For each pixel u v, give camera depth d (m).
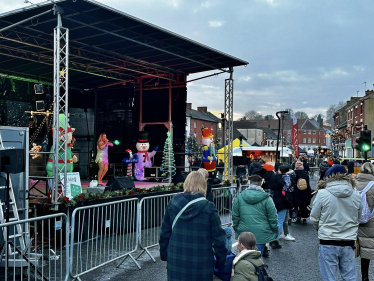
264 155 38.69
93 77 19.58
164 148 18.33
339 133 60.78
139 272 6.19
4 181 6.58
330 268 4.34
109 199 8.59
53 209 7.95
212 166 17.44
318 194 4.47
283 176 8.97
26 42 14.12
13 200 6.50
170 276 3.57
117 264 6.64
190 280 3.46
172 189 10.62
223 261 3.60
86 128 20.70
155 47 13.70
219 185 13.01
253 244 3.95
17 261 5.94
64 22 12.07
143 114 20.16
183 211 3.55
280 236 8.96
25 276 5.84
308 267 6.46
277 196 7.75
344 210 4.33
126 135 20.08
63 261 6.76
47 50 15.29
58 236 7.83
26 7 10.12
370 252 4.82
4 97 17.14
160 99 19.77
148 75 18.59
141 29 12.55
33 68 17.56
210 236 3.56
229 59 15.62
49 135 16.52
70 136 10.13
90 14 11.03
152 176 19.11
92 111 21.02
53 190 8.38
